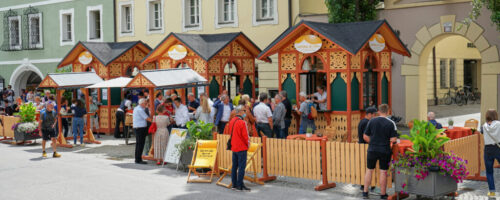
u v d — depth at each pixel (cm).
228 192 982
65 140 1709
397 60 1942
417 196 895
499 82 1697
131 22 2570
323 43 1420
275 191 982
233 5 2238
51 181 1114
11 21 3066
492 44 1702
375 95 1473
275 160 1061
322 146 985
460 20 1762
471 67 3569
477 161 1041
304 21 1412
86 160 1397
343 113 1393
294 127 1520
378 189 977
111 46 2088
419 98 1902
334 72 1405
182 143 1195
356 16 1891
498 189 962
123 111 1877
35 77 3175
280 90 1523
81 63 2073
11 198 966
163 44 1800
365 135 907
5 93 2895
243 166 984
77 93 2255
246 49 1834
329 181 1008
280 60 1518
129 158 1429
